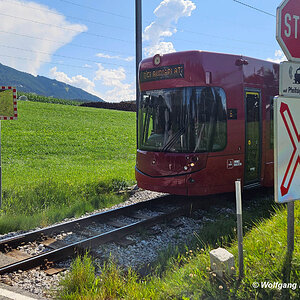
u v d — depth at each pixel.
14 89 7.03
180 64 7.80
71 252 5.63
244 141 8.25
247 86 8.38
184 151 7.70
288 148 3.80
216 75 7.78
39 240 6.36
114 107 62.53
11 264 5.05
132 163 18.66
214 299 3.59
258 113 8.73
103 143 27.05
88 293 4.02
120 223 7.30
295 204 6.25
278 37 3.70
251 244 4.75
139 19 11.96
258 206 8.54
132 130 35.41
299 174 3.89
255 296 3.46
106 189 10.64
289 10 3.79
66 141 26.58
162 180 8.00
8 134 27.27
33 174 13.89
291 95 3.80
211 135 7.68
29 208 8.38
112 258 5.52
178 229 7.09
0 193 7.23
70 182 10.92
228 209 8.45
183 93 7.77
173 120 7.89
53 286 4.61
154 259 5.59
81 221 7.12
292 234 4.03
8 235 6.66
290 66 3.79
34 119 36.31
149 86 8.43
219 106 7.77
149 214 8.07
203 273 4.09
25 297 4.12
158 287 4.04
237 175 8.13
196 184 7.61
